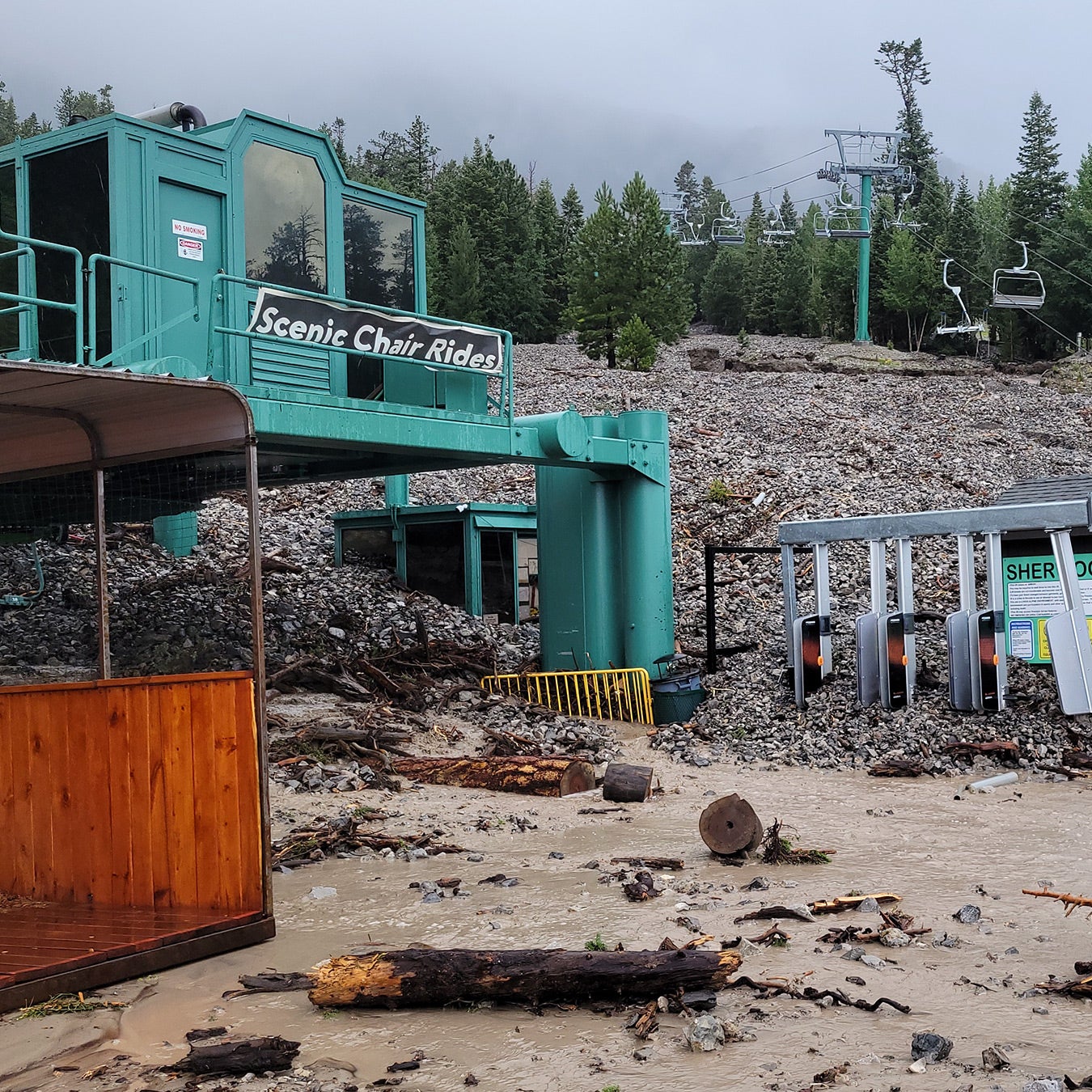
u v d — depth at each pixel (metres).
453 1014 5.89
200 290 13.66
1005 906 7.73
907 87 127.56
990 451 32.72
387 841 9.89
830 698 15.80
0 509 8.66
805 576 21.86
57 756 8.15
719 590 21.75
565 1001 6.02
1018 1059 5.12
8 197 13.84
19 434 8.30
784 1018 5.70
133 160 13.09
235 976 6.55
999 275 85.06
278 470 17.73
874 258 97.88
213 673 7.35
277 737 13.33
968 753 13.81
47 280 13.52
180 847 7.56
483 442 15.00
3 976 6.05
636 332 54.91
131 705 7.77
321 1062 5.28
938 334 89.19
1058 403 40.56
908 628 15.30
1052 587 15.61
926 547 23.30
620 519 18.11
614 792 11.98
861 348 73.50
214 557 20.42
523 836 10.40
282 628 17.52
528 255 89.25
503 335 15.47
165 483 7.74
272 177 14.59
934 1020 5.64
